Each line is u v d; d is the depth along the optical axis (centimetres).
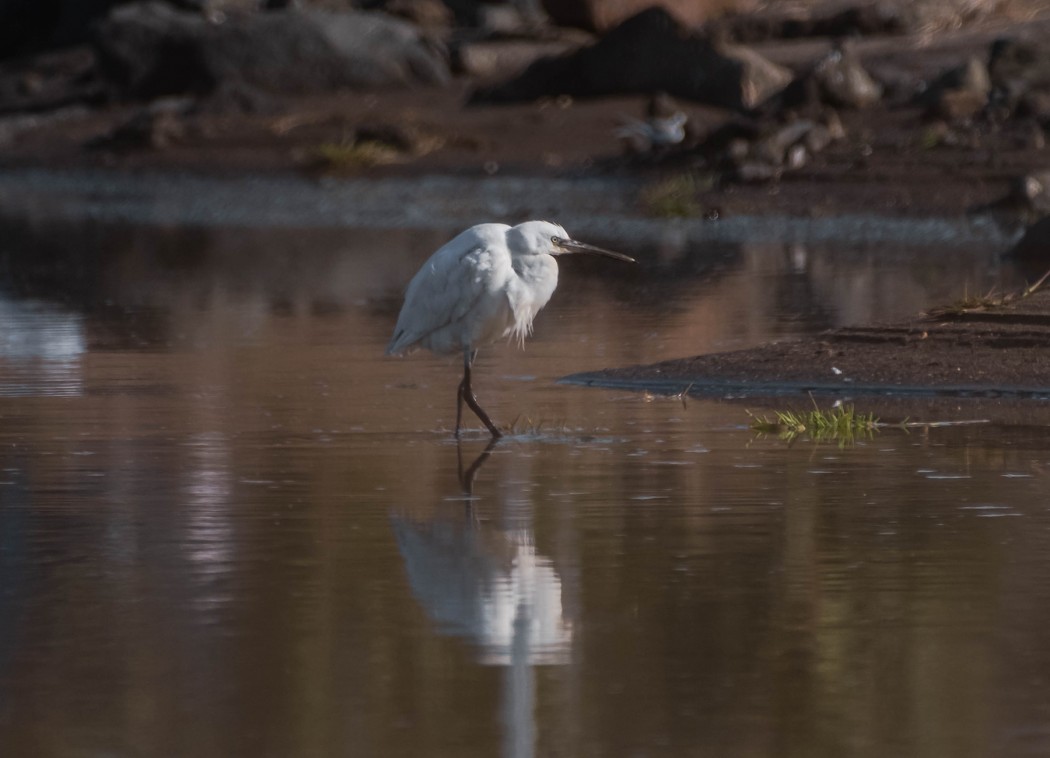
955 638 758
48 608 820
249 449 1267
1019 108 3644
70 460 1223
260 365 1758
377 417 1420
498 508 1045
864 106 3856
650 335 1942
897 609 805
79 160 4684
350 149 4194
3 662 735
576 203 3572
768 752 625
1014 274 2445
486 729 650
